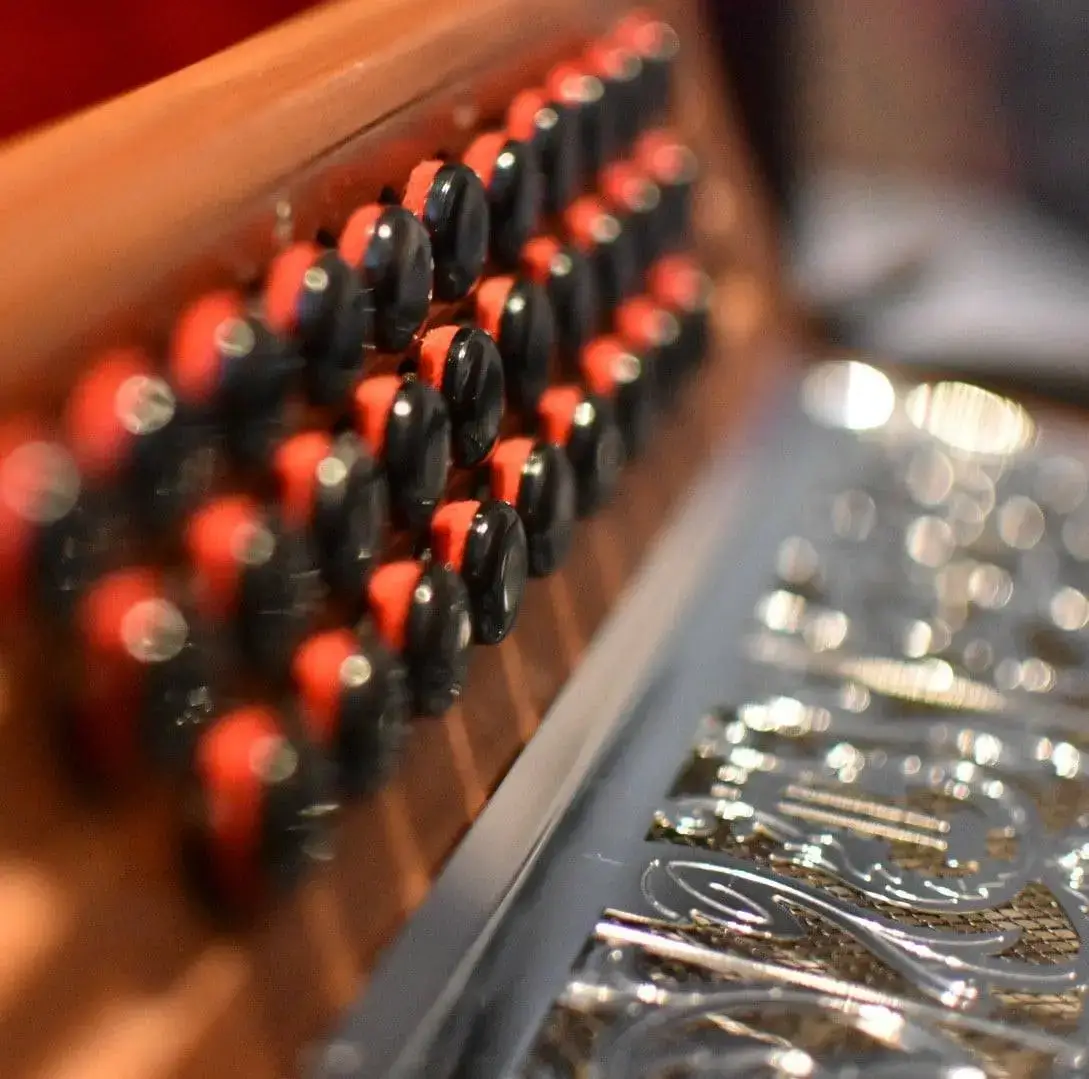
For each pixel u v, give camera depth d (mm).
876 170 325
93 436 194
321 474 211
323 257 212
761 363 316
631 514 273
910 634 276
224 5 250
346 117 219
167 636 198
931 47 312
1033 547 292
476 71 240
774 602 280
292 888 210
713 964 229
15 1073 194
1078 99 309
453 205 228
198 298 204
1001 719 263
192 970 204
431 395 222
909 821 248
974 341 324
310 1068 210
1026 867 243
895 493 303
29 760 196
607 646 258
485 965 224
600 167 267
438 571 224
